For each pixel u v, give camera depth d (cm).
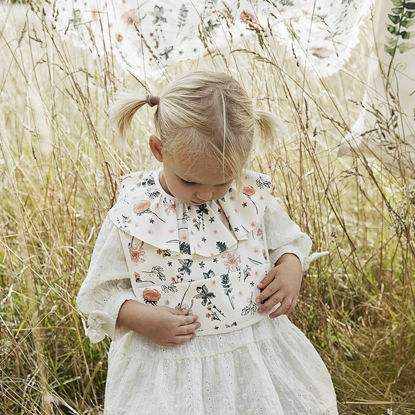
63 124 231
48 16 175
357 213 243
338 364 195
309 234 203
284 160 211
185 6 179
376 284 224
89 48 185
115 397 137
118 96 144
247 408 136
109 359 151
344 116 259
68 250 203
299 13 183
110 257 141
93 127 197
